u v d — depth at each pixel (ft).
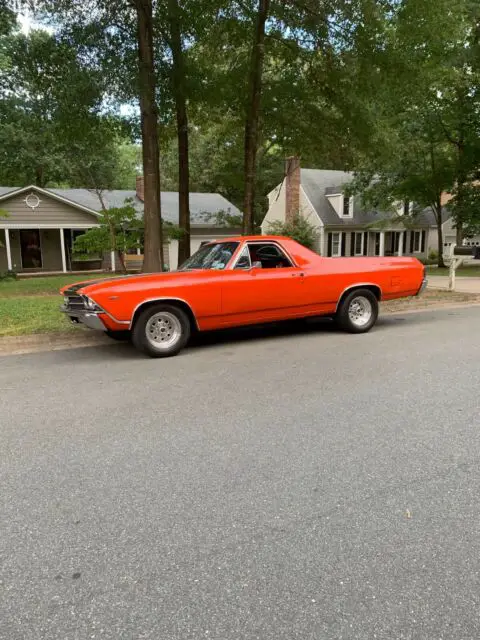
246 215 47.11
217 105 46.83
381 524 9.09
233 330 29.73
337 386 17.51
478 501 9.82
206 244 27.71
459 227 82.33
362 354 22.49
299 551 8.35
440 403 15.51
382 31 40.63
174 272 24.20
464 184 82.28
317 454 12.01
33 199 79.00
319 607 7.08
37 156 100.78
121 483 10.76
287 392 16.93
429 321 31.81
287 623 6.80
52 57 41.01
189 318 23.98
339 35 42.04
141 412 15.24
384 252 115.65
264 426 13.87
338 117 48.52
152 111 41.24
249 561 8.11
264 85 47.09
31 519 9.42
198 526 9.11
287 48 45.65
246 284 24.47
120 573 7.86
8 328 28.07
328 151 50.62
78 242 52.95
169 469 11.37
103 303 21.50
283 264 26.45
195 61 46.21
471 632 6.62
